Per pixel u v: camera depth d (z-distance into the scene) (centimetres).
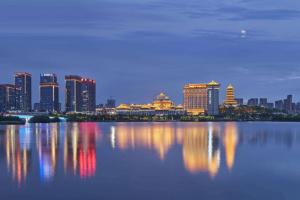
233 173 6844
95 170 7144
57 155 9494
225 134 18212
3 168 7381
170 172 6919
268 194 5319
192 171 7031
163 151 10338
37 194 5288
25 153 9962
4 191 5447
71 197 5147
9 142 13612
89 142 13500
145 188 5638
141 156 9225
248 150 10619
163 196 5197
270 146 11856
